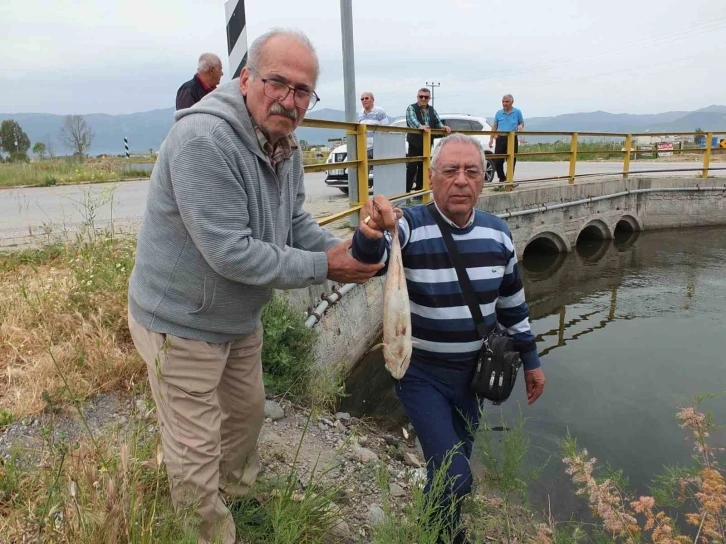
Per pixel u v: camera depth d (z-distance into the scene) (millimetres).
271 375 4324
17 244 6352
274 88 2014
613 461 4797
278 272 2135
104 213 9727
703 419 3217
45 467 2369
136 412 3129
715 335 8117
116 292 4320
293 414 4160
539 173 19125
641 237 14906
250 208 2156
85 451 2639
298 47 2029
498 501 3578
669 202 15375
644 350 7598
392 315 2475
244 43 4531
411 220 2863
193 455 2225
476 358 2936
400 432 5090
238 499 2729
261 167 2180
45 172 18141
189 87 6223
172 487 2266
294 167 2547
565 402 5965
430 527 2436
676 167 21766
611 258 12984
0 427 2965
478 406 3100
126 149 23641
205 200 1962
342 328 6031
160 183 2082
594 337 8195
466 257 2828
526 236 12078
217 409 2328
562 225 12914
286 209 2441
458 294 2826
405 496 3521
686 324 8641
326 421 4289
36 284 4582
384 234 2598
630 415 5680
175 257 2117
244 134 2053
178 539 2121
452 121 13133
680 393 6215
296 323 4586
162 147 2094
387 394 5973
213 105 2035
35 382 3309
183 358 2203
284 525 2354
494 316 2961
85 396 3285
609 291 10531
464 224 2871
